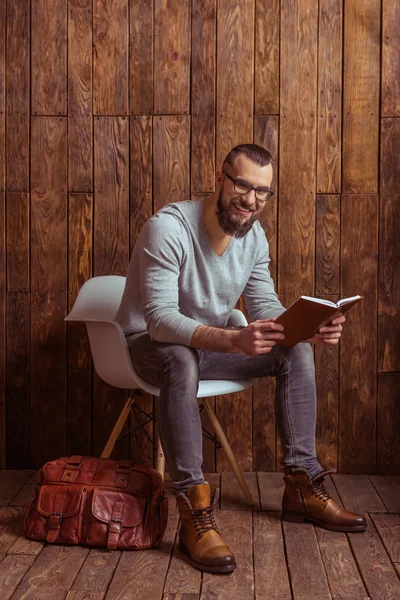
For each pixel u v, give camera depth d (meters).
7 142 2.60
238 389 2.10
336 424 2.61
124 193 2.60
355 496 2.35
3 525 2.05
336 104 2.56
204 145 2.58
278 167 2.58
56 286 2.63
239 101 2.57
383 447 2.61
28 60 2.59
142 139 2.59
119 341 2.02
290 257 2.59
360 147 2.56
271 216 2.59
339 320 1.93
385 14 2.54
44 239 2.62
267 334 1.81
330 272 2.59
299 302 1.73
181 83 2.58
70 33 2.58
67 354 2.64
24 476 2.57
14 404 2.66
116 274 2.62
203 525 1.80
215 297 2.12
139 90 2.59
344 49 2.55
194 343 1.88
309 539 1.95
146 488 1.91
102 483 1.93
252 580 1.70
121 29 2.58
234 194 1.95
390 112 2.55
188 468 1.85
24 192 2.61
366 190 2.57
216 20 2.56
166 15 2.57
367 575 1.72
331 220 2.58
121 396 2.64
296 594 1.62
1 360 2.65
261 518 2.12
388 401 2.60
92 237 2.62
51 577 1.71
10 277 2.63
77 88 2.59
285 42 2.56
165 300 1.95
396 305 2.58
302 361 2.07
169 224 2.01
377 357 2.59
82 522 1.90
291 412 2.07
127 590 1.64
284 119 2.57
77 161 2.60
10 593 1.62
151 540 1.88
